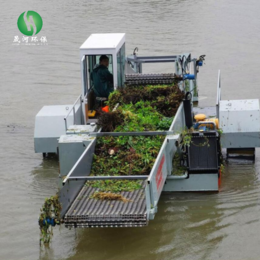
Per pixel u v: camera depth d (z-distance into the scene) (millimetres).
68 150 14016
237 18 35250
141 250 12117
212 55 28156
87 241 12562
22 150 18125
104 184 12664
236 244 12227
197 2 40219
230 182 15375
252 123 16172
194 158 14516
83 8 39500
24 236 12938
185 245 12258
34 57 29219
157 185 12141
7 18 37781
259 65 26484
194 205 14078
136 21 35250
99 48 16562
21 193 15180
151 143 13945
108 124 14719
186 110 15961
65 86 24891
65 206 11516
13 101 23141
